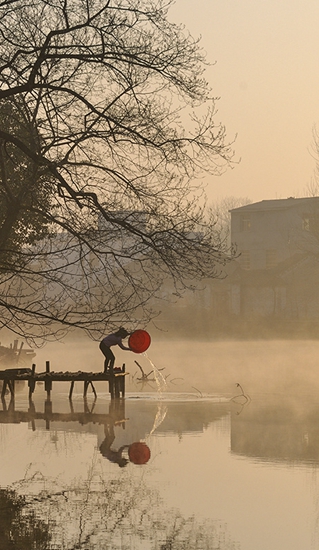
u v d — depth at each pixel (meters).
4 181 22.42
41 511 15.74
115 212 22.59
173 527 14.59
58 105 23.23
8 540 13.93
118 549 13.41
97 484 17.86
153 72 22.62
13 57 22.06
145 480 18.30
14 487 17.61
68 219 22.55
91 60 22.36
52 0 22.53
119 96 22.92
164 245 21.89
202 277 22.62
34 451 21.78
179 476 18.59
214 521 15.01
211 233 22.48
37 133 22.27
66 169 23.27
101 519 15.20
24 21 22.59
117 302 21.88
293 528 14.52
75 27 22.14
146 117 22.84
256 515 15.40
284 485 17.69
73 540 13.91
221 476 18.61
